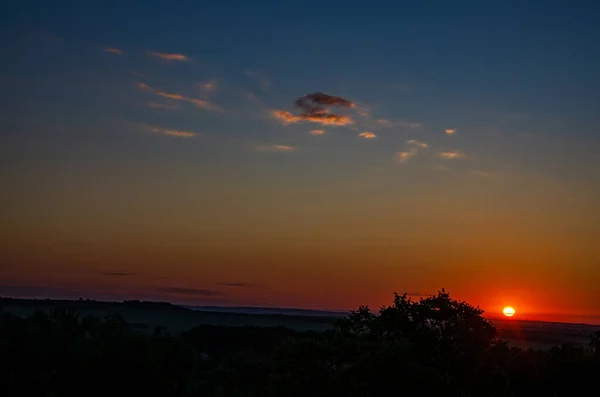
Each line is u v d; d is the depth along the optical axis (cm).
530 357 4047
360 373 2322
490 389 2675
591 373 3878
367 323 2809
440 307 2777
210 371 5416
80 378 4294
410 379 2294
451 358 2670
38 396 4109
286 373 2448
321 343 2512
